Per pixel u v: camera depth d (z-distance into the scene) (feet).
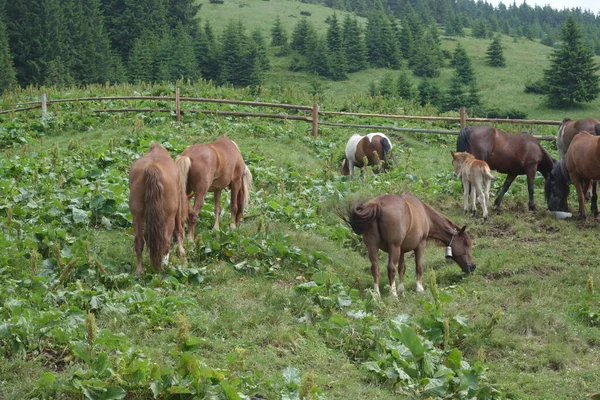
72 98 82.74
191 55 218.38
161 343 24.45
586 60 192.85
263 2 368.89
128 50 239.91
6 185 40.19
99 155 49.55
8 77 165.27
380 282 34.63
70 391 20.31
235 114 71.05
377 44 257.55
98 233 35.58
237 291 30.30
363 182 51.96
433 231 35.06
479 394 23.39
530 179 46.52
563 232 42.22
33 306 25.89
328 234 41.09
